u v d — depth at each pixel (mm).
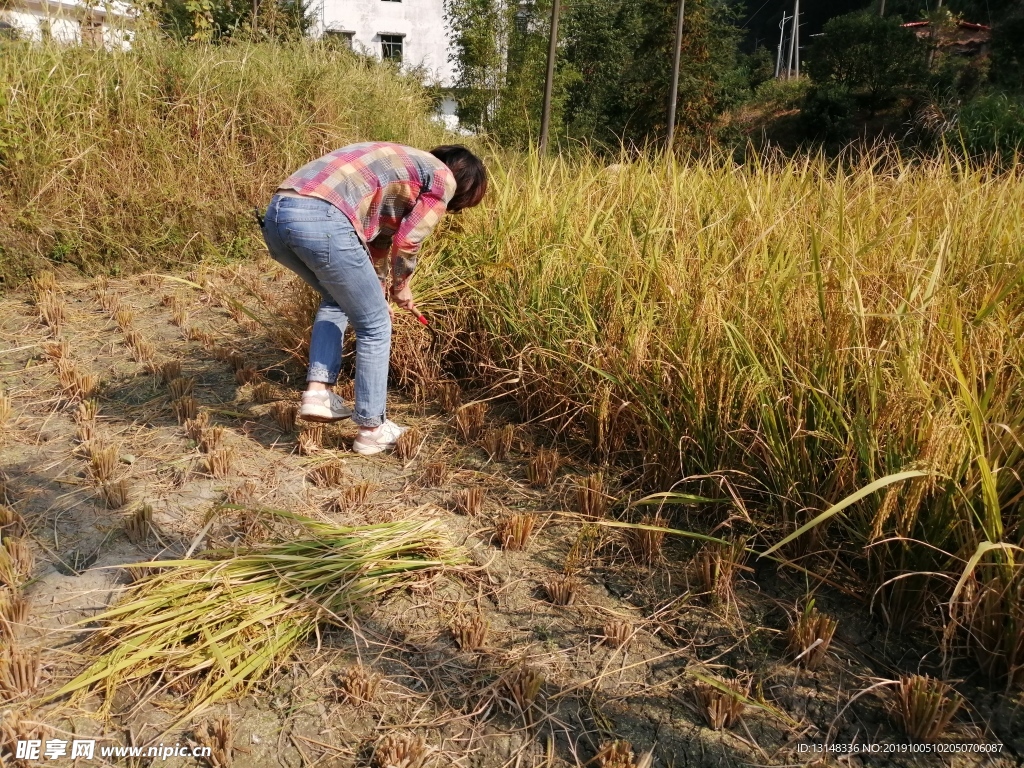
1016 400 2635
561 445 3662
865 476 2686
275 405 3793
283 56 8477
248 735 2062
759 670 2357
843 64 17547
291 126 7621
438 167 3246
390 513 3055
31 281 5547
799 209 4160
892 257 3354
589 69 18109
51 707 2084
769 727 2176
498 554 2885
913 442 2555
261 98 7523
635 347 3350
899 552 2539
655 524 2943
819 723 2191
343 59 9492
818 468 2852
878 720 2201
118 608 2307
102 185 6324
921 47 17562
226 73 7418
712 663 2393
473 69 13305
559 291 3928
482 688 2266
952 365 2480
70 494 3035
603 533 3006
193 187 6824
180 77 7164
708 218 4391
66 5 8016
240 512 2945
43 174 5906
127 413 3756
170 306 5375
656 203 4496
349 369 4270
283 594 2459
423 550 2789
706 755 2086
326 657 2348
